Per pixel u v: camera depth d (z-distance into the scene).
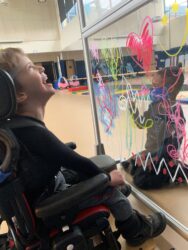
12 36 8.30
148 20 1.02
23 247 0.82
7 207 0.72
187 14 0.85
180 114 1.10
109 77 1.46
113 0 1.24
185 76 0.98
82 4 1.40
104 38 1.38
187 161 1.20
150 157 1.42
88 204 0.88
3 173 0.64
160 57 1.04
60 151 0.77
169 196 1.42
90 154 2.22
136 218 1.06
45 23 8.60
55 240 0.78
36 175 0.76
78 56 9.05
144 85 1.21
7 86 0.64
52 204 0.71
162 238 1.13
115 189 1.04
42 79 0.86
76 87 8.05
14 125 0.73
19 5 8.15
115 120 1.57
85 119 3.52
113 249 0.95
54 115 3.99
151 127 1.30
